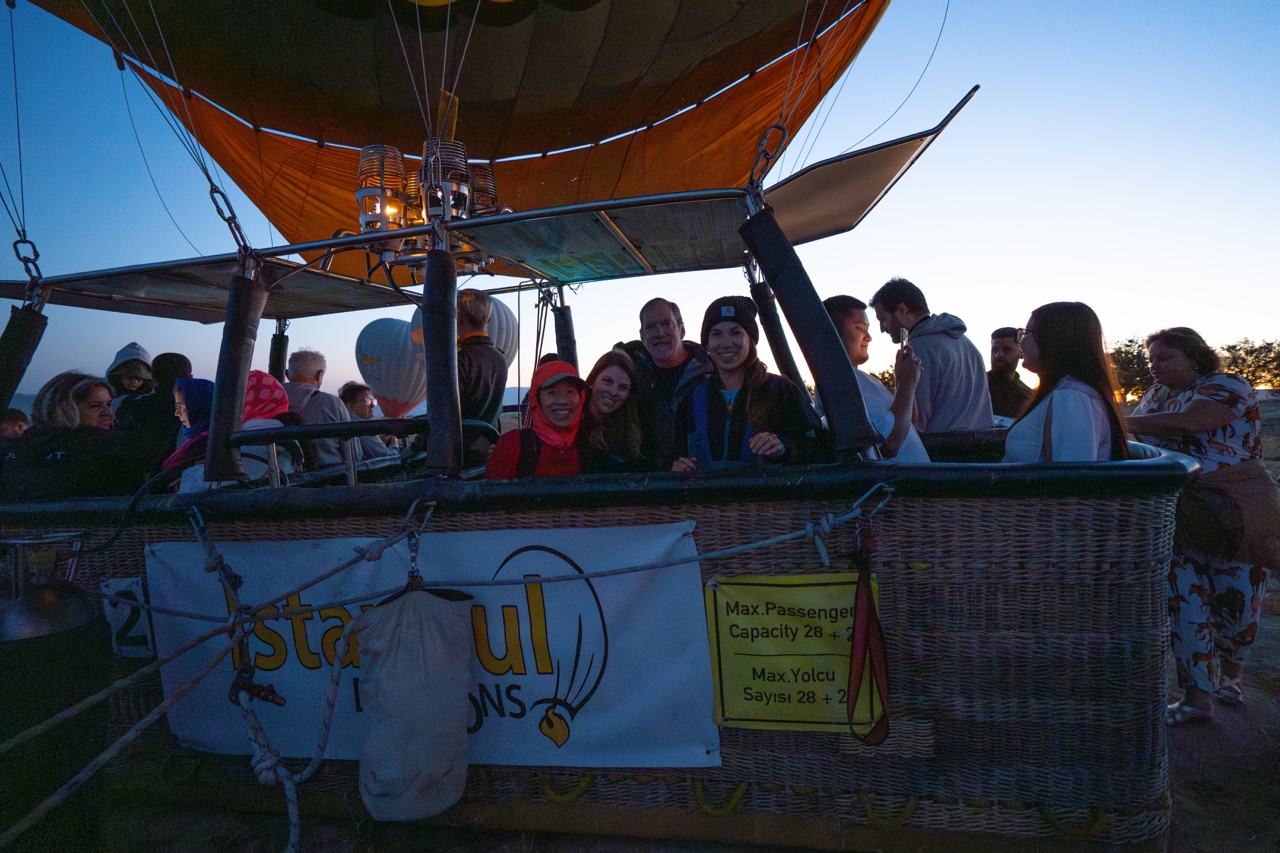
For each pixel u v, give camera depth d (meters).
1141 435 2.70
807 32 4.66
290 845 1.66
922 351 3.02
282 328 4.41
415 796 1.87
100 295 3.00
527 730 2.05
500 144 5.66
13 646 1.94
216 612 2.21
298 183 5.76
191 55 4.34
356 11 4.10
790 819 1.95
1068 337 2.01
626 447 2.36
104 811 2.14
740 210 2.28
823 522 1.76
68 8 3.77
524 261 3.19
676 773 2.01
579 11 4.28
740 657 1.91
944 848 1.86
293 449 2.91
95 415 2.87
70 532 2.19
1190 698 2.70
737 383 2.31
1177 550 2.73
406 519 1.95
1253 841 2.03
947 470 1.73
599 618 1.98
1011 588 1.78
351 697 2.13
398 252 2.97
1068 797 1.79
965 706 1.82
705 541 1.90
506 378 3.82
